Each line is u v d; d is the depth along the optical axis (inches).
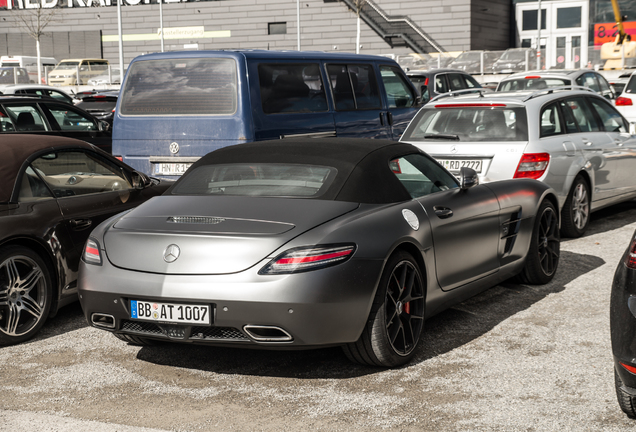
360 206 161.5
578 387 149.1
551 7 1609.3
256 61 303.7
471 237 190.7
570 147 292.5
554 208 236.8
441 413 138.0
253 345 147.2
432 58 1322.6
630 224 336.2
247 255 144.8
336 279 145.3
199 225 152.9
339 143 183.5
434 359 167.9
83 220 206.5
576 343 176.6
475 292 199.0
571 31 1598.2
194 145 302.7
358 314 149.0
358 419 136.4
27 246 193.5
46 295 193.9
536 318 197.6
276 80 312.0
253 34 1673.2
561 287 229.5
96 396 150.2
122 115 315.0
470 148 280.2
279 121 309.6
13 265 185.0
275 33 1663.4
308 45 1642.5
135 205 225.9
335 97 347.3
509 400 143.3
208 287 144.2
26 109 399.5
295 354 173.6
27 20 1784.0
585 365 161.5
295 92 322.7
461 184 192.5
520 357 167.6
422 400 144.5
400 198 171.8
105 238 159.3
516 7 1631.4
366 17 1592.0
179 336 149.3
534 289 227.8
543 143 278.5
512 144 275.9
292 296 141.7
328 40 1625.2
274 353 174.4
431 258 172.7
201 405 144.6
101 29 1752.0
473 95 308.5
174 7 1708.9
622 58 1214.3
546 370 159.0
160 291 147.0
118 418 138.6
